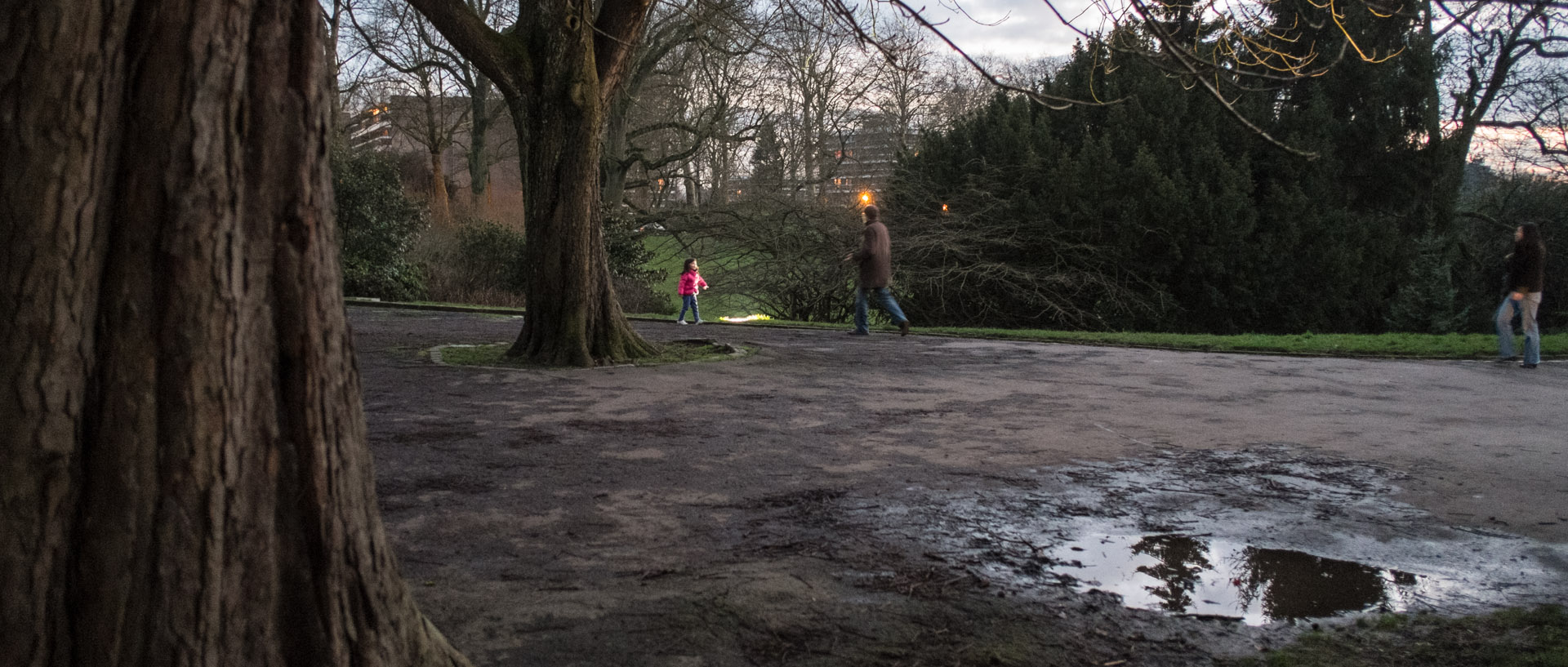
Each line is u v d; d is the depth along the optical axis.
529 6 11.32
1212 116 22.75
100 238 1.83
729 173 44.75
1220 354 13.73
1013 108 24.42
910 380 10.42
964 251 22.61
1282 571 4.20
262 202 1.98
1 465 1.76
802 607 3.63
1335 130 22.52
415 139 40.22
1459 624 3.58
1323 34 21.11
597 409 8.23
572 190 11.35
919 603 3.70
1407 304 22.11
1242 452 6.73
